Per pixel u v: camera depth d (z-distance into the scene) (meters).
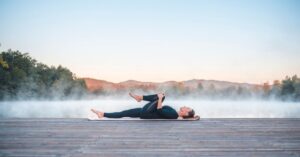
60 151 3.15
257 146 3.41
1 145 3.43
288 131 4.45
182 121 5.42
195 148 3.29
